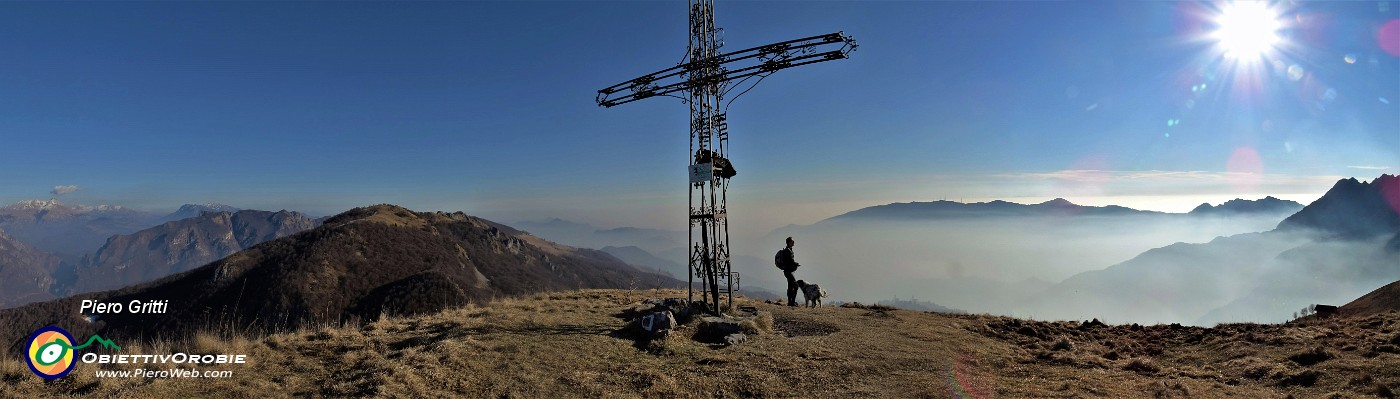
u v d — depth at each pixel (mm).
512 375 9781
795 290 21469
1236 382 10078
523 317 15133
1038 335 15219
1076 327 16516
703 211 17562
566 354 11219
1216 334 13961
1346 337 12141
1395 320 13477
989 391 9398
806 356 11523
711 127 17688
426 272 140125
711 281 17109
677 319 14898
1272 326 14430
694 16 18188
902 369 10719
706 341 13164
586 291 24312
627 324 14016
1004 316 18625
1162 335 14820
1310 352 10773
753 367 10672
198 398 8203
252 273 134875
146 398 8031
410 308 119625
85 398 8039
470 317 15297
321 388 8742
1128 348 13539
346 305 124750
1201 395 9094
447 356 10445
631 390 9250
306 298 122688
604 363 10711
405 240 176375
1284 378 9867
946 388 9508
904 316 17656
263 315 114250
